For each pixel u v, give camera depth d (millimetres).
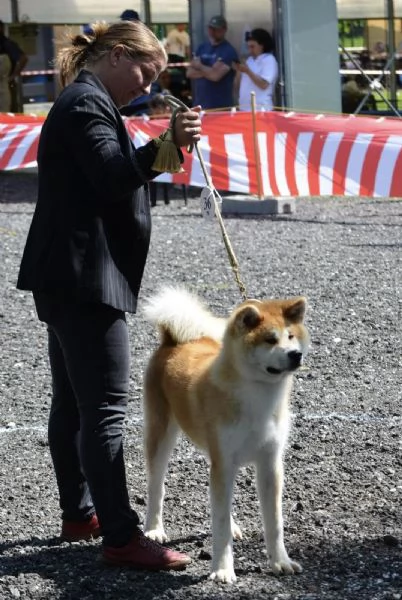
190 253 12609
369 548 4863
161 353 5215
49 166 4516
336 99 17719
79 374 4602
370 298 10180
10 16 21094
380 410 6992
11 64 20109
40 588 4512
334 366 8047
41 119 16297
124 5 21344
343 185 14828
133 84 4590
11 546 5055
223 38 17484
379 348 8508
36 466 6199
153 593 4422
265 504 4664
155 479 5125
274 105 17328
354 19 20203
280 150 15195
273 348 4395
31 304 10562
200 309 5316
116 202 4543
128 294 4629
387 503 5445
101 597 4402
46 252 4523
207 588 4469
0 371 8273
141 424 6871
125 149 4543
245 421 4527
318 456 6160
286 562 4641
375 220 14680
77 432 5004
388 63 20266
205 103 17750
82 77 4539
